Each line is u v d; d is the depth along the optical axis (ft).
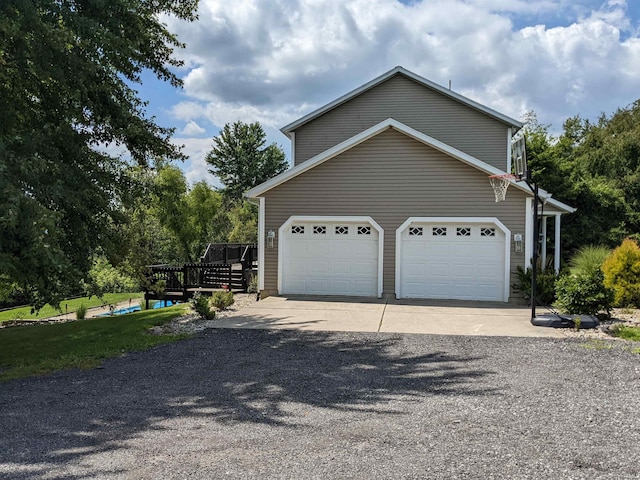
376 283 45.83
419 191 44.62
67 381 21.72
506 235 43.16
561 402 18.10
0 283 37.09
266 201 47.11
